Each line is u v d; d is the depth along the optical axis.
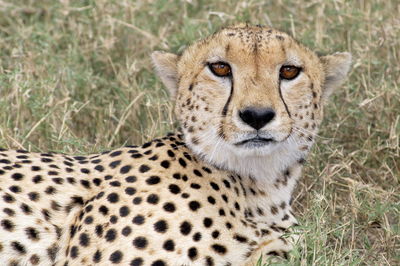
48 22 17.48
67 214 9.87
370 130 14.15
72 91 14.88
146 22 16.95
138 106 14.68
